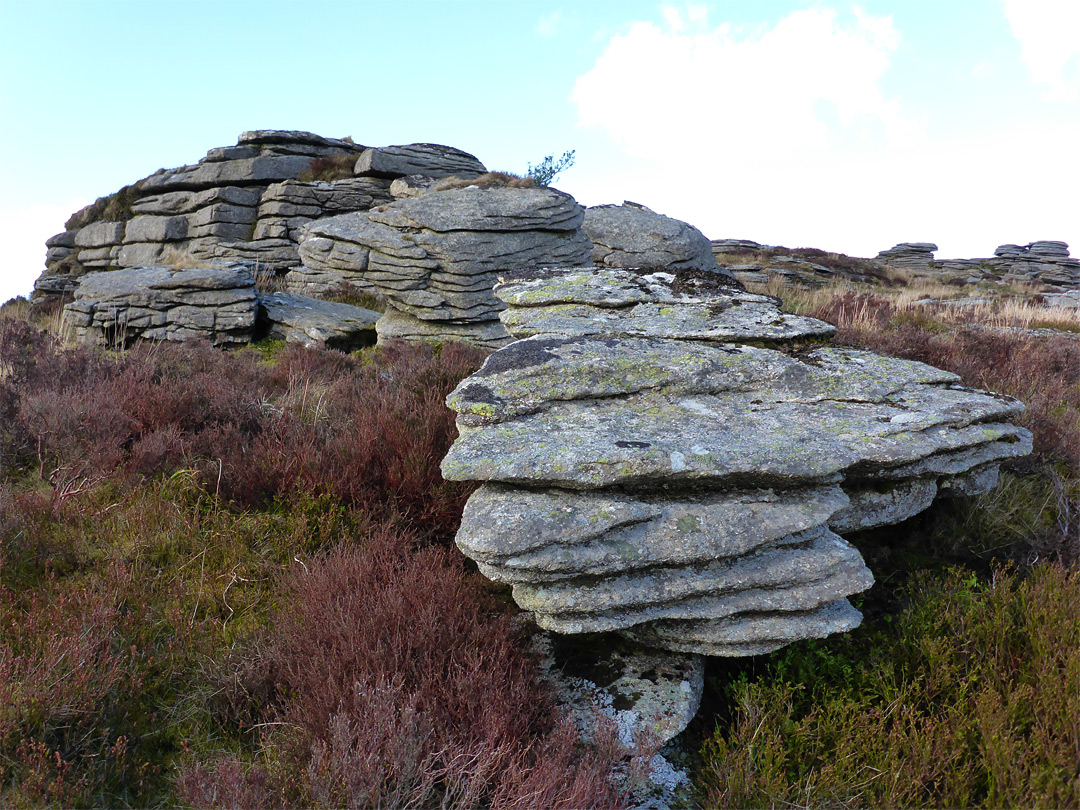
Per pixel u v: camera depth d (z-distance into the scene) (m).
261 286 18.75
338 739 2.97
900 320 13.81
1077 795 2.92
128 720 3.49
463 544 3.71
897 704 3.50
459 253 13.77
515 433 4.35
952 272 45.75
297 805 2.92
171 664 3.87
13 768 3.01
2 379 7.11
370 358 12.66
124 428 6.19
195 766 3.11
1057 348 10.06
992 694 3.44
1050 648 3.69
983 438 4.81
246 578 4.72
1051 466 6.13
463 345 12.41
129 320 13.38
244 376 8.79
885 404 5.02
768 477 4.09
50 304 20.31
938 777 3.23
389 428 6.19
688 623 3.92
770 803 3.14
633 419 4.55
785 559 3.98
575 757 3.34
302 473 5.68
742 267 33.72
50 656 3.45
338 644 3.67
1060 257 47.66
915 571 4.95
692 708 3.78
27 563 4.50
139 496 5.40
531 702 3.53
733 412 4.76
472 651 3.62
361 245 14.66
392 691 3.19
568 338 5.59
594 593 3.69
